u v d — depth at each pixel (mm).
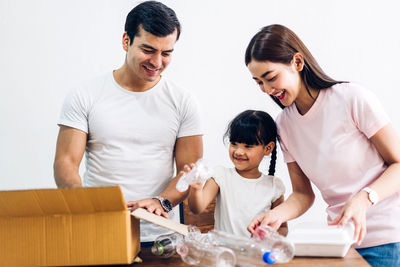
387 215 1448
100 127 1660
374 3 2789
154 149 1692
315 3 2797
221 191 1737
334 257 1184
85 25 2795
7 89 2781
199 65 2803
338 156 1480
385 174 1370
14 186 2787
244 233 1672
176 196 1583
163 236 1309
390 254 1432
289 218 1491
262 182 1761
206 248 1112
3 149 2781
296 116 1570
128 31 1589
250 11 2801
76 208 1123
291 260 1164
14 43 2781
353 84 1495
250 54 1440
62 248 1139
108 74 1736
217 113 2811
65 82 2803
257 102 2816
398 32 2785
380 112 1421
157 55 1541
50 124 2797
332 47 2803
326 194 1561
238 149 1732
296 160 1618
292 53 1439
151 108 1695
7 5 2775
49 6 2783
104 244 1134
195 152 1730
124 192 1654
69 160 1634
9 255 1146
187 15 2791
